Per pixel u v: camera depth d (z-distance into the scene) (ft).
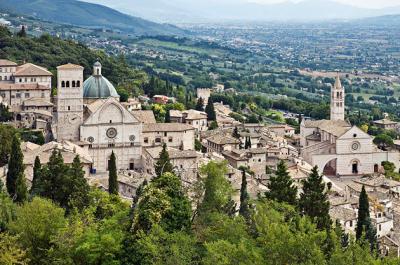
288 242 336.08
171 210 384.27
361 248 364.58
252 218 405.39
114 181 610.65
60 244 368.07
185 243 358.02
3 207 423.64
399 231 634.43
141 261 354.95
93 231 374.02
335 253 337.31
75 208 422.00
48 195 513.86
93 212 415.03
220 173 438.81
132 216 385.09
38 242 386.93
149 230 369.50
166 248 353.10
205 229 390.63
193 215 415.03
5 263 332.80
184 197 402.72
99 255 361.51
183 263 342.85
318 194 509.35
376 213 622.54
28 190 562.66
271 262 336.70
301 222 366.22
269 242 342.64
